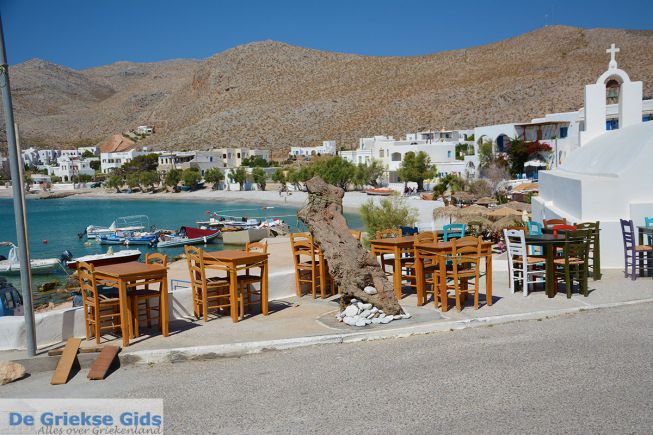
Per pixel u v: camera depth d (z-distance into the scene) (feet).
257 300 39.55
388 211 90.17
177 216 252.21
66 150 639.76
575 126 153.99
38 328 30.73
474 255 35.35
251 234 157.58
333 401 22.17
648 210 47.88
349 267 33.63
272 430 20.01
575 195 52.11
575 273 38.58
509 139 213.87
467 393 22.17
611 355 25.48
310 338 29.76
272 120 558.97
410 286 42.47
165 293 31.12
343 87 623.36
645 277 42.55
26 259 28.63
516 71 535.60
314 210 35.12
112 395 24.38
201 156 416.05
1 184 468.34
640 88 68.13
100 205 334.85
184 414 21.89
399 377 24.27
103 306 30.76
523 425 19.33
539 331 29.94
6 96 28.27
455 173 237.86
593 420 19.42
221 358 28.68
